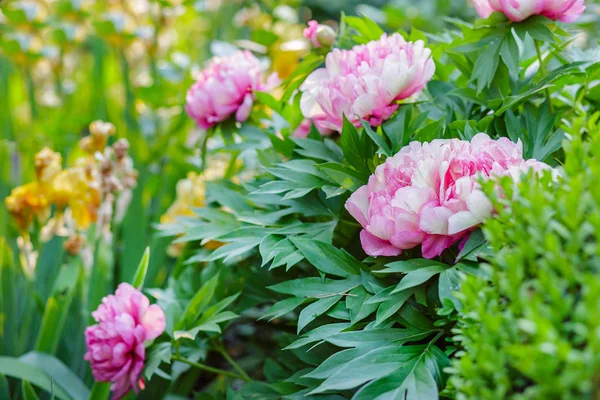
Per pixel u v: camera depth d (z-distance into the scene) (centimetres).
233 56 147
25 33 202
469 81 130
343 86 128
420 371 115
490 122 133
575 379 97
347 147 127
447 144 120
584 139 128
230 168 153
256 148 141
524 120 133
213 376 165
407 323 121
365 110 128
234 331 169
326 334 121
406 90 128
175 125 180
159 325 132
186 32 236
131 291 133
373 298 120
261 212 136
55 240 159
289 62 178
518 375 105
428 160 118
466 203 116
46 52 190
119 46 187
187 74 176
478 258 119
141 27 189
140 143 181
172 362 146
